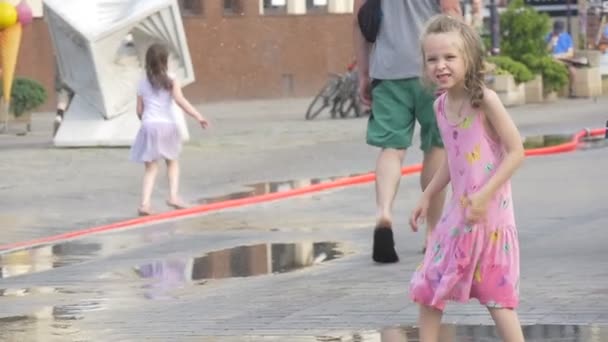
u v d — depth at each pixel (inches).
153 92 1230.3
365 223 1084.5
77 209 1266.0
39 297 799.1
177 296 777.6
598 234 921.5
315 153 1707.7
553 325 615.2
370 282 768.3
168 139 1224.2
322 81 3250.5
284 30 3181.6
